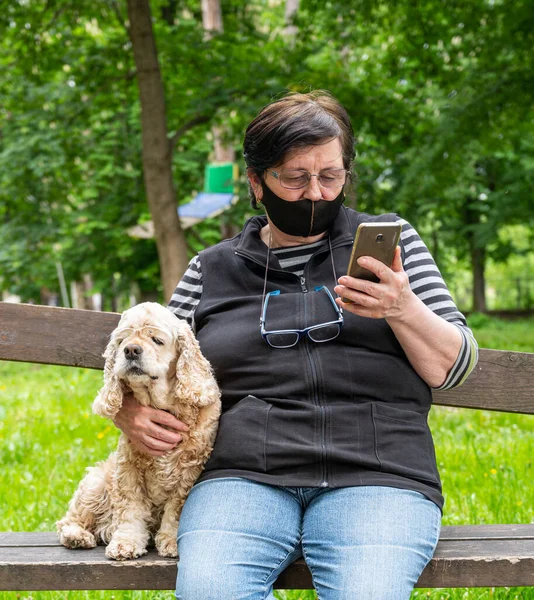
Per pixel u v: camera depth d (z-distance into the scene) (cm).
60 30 955
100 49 956
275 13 1616
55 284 1650
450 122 928
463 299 3481
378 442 200
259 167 220
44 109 1016
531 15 852
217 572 180
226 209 1006
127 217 1230
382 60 1019
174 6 1151
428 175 960
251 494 198
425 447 205
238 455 204
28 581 201
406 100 1018
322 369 208
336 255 225
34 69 995
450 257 2692
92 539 219
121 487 220
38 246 1330
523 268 2989
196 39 904
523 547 208
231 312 225
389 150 1023
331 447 199
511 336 1408
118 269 1662
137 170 1249
